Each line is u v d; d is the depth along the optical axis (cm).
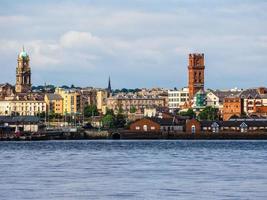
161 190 19088
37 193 18575
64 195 18238
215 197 17850
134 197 17900
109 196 18062
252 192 18675
